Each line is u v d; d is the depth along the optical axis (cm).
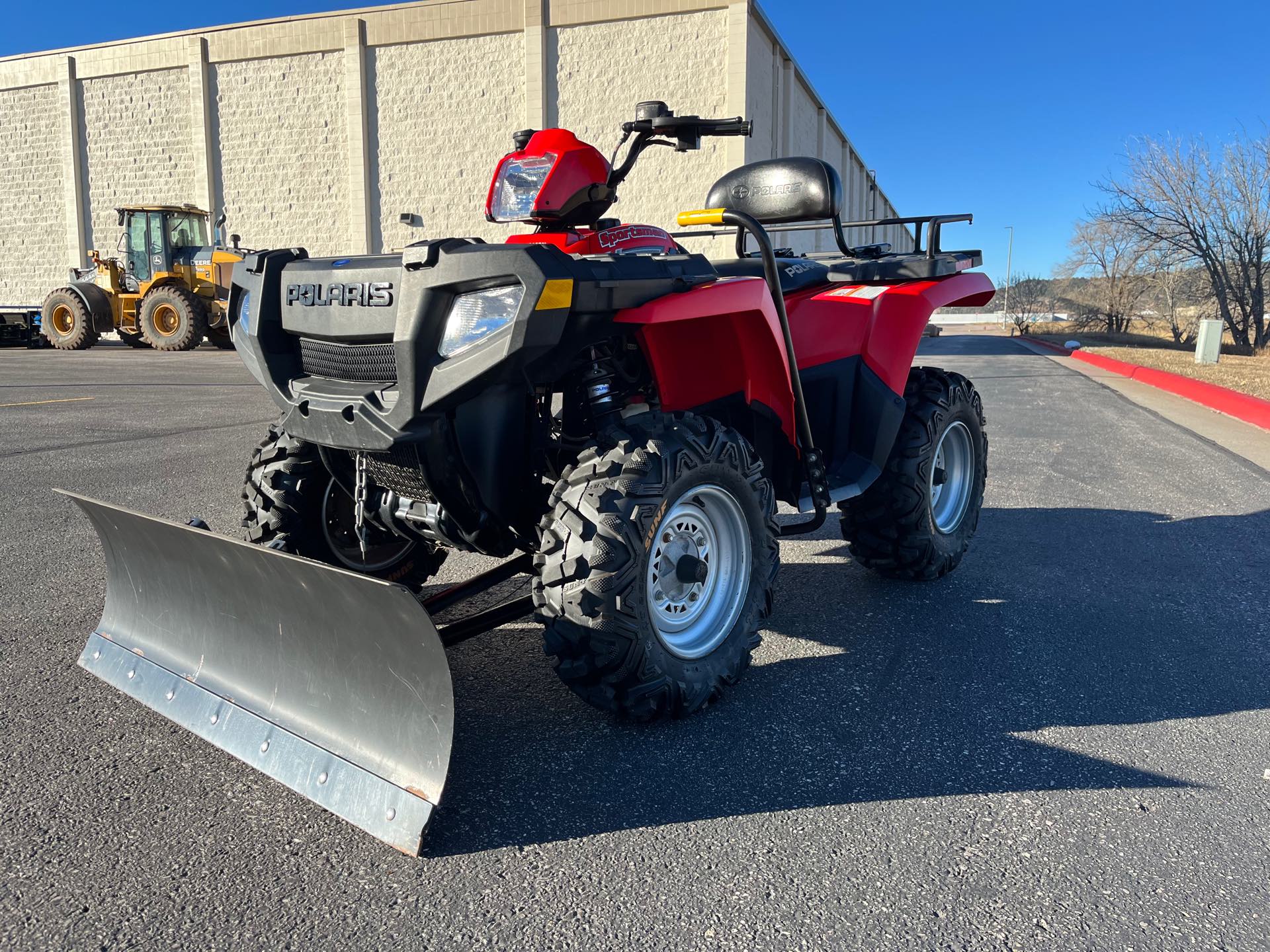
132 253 2020
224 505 524
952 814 217
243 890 187
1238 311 2734
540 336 223
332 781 211
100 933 174
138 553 269
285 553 207
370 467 267
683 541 267
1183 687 293
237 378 1327
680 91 2105
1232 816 217
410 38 2261
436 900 184
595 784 230
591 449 255
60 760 241
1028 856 200
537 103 2183
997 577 413
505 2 2178
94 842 204
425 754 200
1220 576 412
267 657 237
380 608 197
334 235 2422
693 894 186
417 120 2303
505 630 341
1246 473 674
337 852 201
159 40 2464
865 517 386
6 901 183
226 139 2458
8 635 327
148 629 275
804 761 243
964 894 187
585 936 174
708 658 269
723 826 212
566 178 292
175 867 195
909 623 353
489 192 305
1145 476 659
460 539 272
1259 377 1455
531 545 294
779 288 292
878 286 380
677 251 313
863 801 223
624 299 241
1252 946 171
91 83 2573
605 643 239
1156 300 3266
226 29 2397
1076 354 2289
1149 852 202
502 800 223
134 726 261
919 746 252
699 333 291
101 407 976
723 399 306
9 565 411
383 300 240
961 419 405
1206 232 2586
